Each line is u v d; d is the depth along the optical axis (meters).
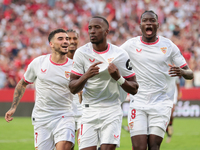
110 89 6.44
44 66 7.14
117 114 6.53
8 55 26.41
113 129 6.42
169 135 12.61
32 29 29.28
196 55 28.12
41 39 28.59
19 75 23.20
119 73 5.97
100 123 6.53
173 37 30.36
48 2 31.88
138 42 7.60
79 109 8.64
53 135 7.12
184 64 7.53
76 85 6.02
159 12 32.62
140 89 7.47
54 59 7.18
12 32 28.47
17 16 30.16
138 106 7.39
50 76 7.07
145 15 7.45
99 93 6.47
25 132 15.14
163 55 7.41
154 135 7.23
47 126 7.09
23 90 7.57
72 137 7.00
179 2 33.38
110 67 5.89
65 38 7.09
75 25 31.09
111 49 6.42
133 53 7.54
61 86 7.11
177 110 20.53
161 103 7.39
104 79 6.36
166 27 31.38
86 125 6.58
